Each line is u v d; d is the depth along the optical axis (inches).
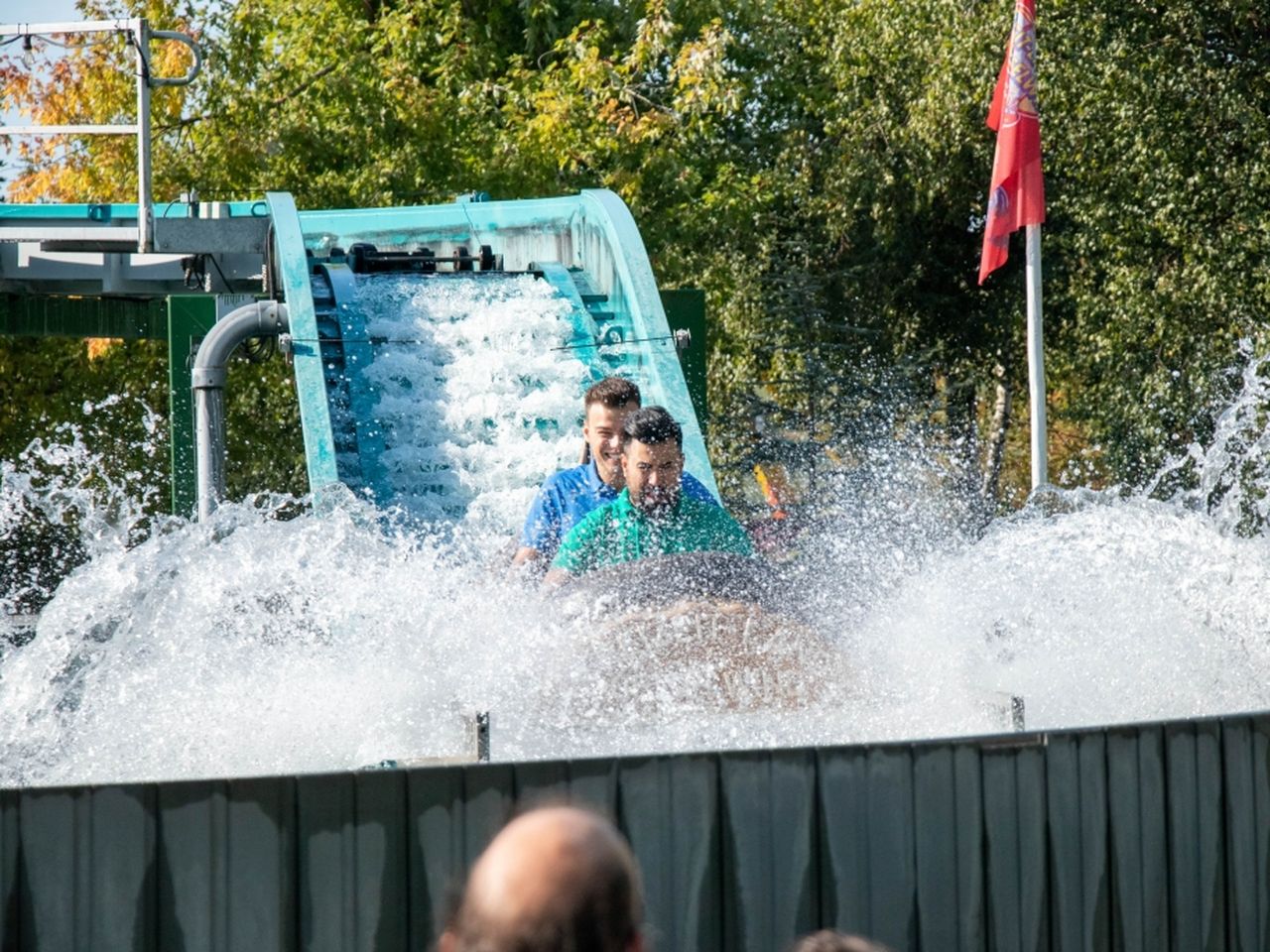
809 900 352.8
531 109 2497.5
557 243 1501.0
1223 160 1877.5
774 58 2669.8
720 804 348.5
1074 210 2066.9
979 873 363.3
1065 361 2486.5
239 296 1407.5
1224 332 1908.2
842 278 2527.1
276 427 2427.4
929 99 2186.3
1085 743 372.5
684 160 2448.3
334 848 331.0
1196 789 383.6
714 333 2519.7
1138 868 377.7
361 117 2356.1
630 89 2412.6
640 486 669.3
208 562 730.2
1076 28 1940.2
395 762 484.4
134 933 324.5
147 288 1595.7
